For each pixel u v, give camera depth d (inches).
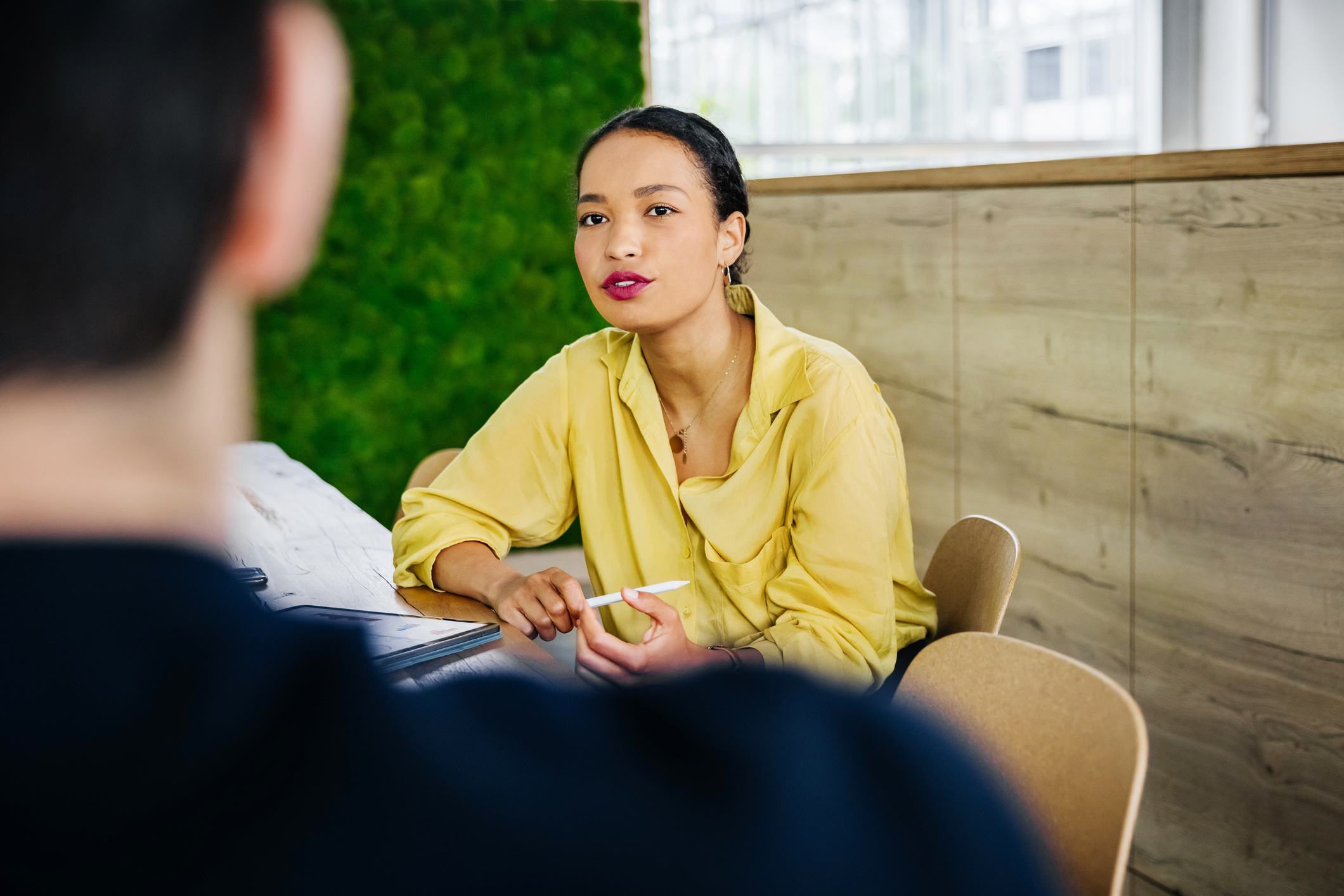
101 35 8.0
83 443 8.5
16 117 7.9
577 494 58.9
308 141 8.7
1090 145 183.2
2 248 8.0
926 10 173.9
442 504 57.6
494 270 152.6
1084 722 32.7
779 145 169.2
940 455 105.6
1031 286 92.8
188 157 8.2
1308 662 70.8
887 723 10.4
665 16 162.2
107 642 8.4
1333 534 68.8
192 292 8.4
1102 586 87.6
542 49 150.3
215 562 9.1
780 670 10.9
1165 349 80.4
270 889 8.6
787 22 168.4
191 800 8.3
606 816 9.3
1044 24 179.9
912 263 106.7
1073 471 90.0
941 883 9.5
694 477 56.1
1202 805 79.0
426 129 146.9
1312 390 69.6
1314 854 70.6
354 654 9.4
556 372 59.3
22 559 8.4
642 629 57.2
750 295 56.0
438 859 8.9
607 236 52.1
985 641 36.7
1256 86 171.0
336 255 145.5
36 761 8.1
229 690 8.6
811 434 52.7
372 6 142.2
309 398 146.7
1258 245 72.5
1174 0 174.6
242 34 8.3
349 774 8.8
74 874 8.2
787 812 9.4
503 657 44.1
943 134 177.8
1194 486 78.8
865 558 51.3
